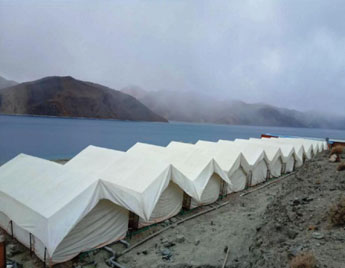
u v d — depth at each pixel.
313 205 11.60
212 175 18.47
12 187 12.05
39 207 10.14
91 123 134.38
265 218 13.19
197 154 19.58
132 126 140.88
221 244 11.57
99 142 61.59
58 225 9.39
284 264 7.18
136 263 10.11
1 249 8.11
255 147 25.88
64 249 9.92
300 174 20.50
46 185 11.59
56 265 9.80
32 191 11.38
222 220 15.03
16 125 89.69
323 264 6.59
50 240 8.98
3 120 109.25
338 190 12.92
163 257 10.48
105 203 11.33
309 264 6.43
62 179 11.84
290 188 17.28
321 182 15.25
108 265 10.04
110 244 11.70
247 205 18.22
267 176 26.58
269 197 20.16
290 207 12.37
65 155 41.38
